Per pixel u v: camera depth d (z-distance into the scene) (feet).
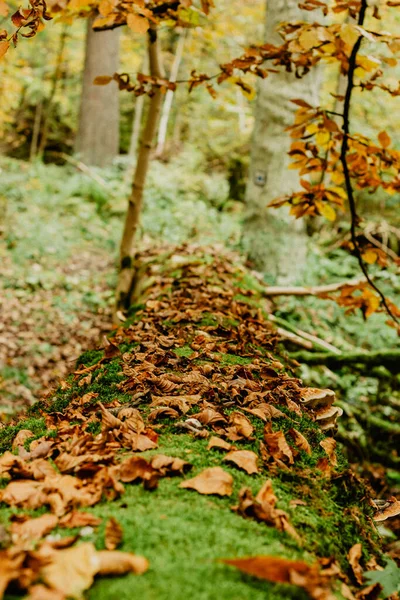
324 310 22.22
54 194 39.17
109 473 5.21
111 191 37.37
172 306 13.55
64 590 3.34
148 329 11.66
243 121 43.93
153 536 4.24
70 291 26.66
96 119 47.34
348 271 25.35
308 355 17.75
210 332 11.55
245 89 11.27
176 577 3.73
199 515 4.68
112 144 48.47
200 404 7.28
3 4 7.95
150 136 18.12
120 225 34.32
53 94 51.39
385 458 18.78
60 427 6.89
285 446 6.31
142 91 12.22
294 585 3.83
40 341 22.29
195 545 4.19
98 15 13.44
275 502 5.12
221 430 6.51
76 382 9.38
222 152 47.52
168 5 12.62
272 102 22.54
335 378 19.48
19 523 4.47
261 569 3.64
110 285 27.99
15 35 8.46
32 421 7.86
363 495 6.47
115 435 6.25
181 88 59.11
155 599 3.46
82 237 33.45
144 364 8.87
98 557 3.67
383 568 5.41
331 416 8.31
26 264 28.14
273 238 23.15
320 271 24.97
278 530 4.75
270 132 22.75
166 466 5.43
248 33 42.96
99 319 25.07
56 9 9.91
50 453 6.06
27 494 5.03
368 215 33.14
